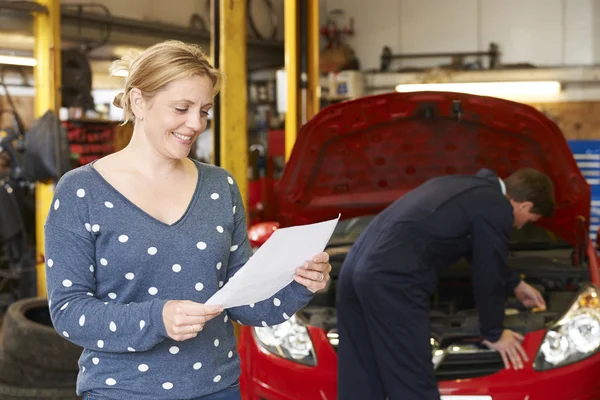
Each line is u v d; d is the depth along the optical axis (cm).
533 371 272
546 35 1146
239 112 430
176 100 151
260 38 1092
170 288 155
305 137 331
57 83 559
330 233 158
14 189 637
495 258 267
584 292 296
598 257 365
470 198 272
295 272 161
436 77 1125
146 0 946
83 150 751
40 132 536
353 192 364
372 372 281
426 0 1205
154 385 154
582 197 325
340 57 1197
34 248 636
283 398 288
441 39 1200
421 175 360
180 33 981
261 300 158
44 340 351
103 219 152
